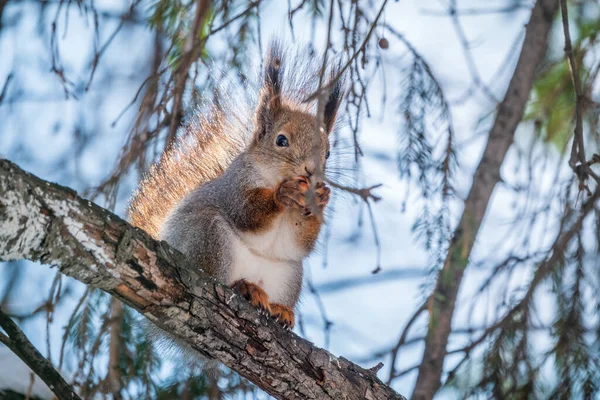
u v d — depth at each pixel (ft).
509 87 36.47
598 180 28.35
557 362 31.37
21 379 34.19
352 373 28.94
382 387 29.17
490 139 36.04
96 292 32.40
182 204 34.91
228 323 26.35
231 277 33.71
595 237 32.01
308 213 33.47
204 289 25.86
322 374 28.02
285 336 27.66
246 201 33.76
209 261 33.27
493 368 31.63
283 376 27.48
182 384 33.71
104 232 23.26
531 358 31.91
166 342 34.09
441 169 32.42
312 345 28.37
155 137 31.30
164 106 30.01
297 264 35.19
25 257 22.16
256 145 35.73
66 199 22.49
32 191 21.76
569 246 32.22
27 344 23.93
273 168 34.96
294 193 32.81
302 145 35.04
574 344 31.32
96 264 23.21
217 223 33.73
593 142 34.88
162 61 30.83
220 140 37.40
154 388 32.60
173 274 25.08
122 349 32.37
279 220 33.96
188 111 32.50
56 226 22.15
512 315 31.94
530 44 36.50
